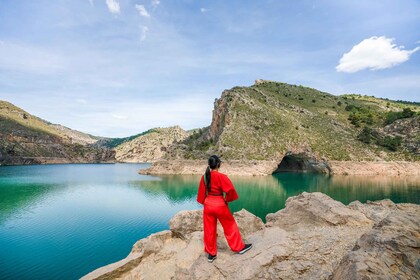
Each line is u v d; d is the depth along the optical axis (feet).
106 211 133.59
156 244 43.80
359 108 519.19
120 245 85.20
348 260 19.22
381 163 329.52
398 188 204.03
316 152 341.82
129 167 620.49
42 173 398.01
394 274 17.12
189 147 407.23
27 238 91.45
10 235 95.25
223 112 435.94
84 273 66.23
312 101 552.00
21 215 125.70
